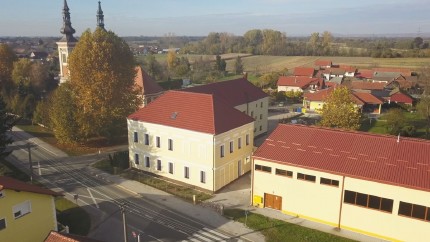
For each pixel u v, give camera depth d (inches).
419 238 1365.7
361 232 1476.4
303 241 1419.8
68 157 2461.9
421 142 1517.0
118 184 2003.0
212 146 1829.5
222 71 6904.5
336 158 1551.4
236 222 1577.3
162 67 6835.6
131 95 2701.8
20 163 2349.9
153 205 1750.7
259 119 2928.2
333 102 2453.2
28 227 1300.4
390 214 1402.6
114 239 1462.8
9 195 1226.0
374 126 3223.4
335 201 1509.6
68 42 3469.5
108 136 2696.9
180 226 1557.6
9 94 3878.0
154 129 2057.1
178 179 2016.5
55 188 1958.7
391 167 1441.9
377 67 6815.9
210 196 1843.0
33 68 4495.6
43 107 3068.4
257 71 7057.1
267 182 1667.1
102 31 2559.1
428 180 1344.7
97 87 2455.7
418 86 4950.8
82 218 1628.9
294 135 1739.7
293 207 1620.3
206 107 1972.2
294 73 5910.4
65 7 3447.3
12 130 3137.3
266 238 1450.5
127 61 2650.1
